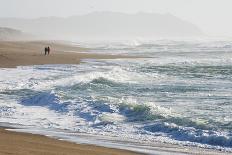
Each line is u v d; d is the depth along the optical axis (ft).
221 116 112.68
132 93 154.81
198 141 92.48
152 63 277.44
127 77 194.59
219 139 90.79
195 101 136.98
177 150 82.64
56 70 233.55
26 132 96.02
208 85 173.47
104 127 106.11
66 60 300.61
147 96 148.15
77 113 122.72
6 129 99.60
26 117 118.83
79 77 185.78
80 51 460.55
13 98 149.89
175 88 165.58
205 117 111.34
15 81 187.83
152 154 77.87
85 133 99.04
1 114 123.34
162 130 101.65
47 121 113.19
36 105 138.10
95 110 123.03
